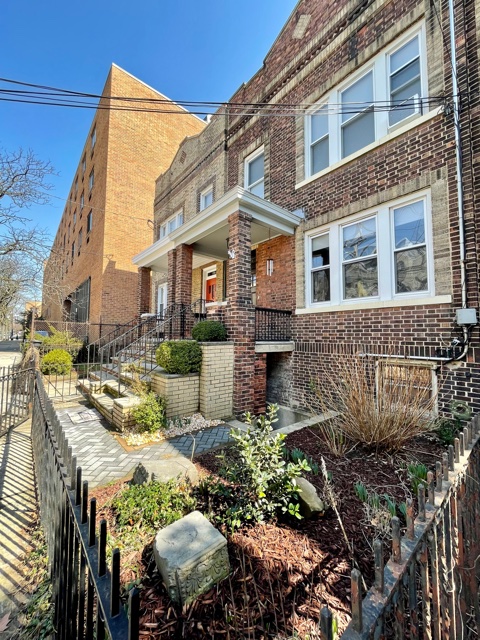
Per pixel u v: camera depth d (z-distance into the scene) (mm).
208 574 1718
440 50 4641
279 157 7477
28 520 2887
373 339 5309
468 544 2084
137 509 2387
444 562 1619
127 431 4715
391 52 5395
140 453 3936
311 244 6715
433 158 4680
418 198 4887
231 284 6008
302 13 6941
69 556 1482
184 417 5273
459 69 4422
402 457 3496
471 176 4270
